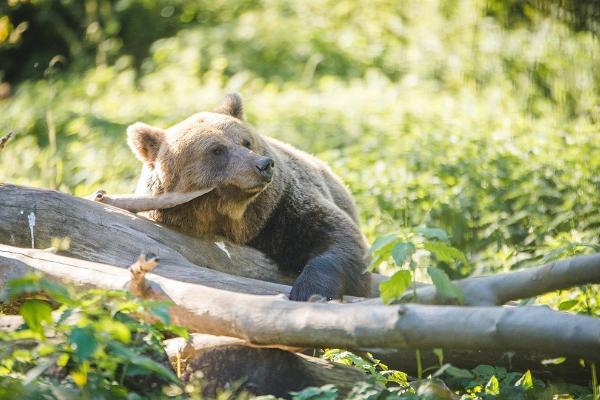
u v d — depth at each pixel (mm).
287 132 21375
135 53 32188
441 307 6355
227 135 11555
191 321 7621
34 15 31969
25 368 7348
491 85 25953
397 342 6434
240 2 33906
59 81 27656
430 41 28703
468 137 19000
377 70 28016
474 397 8469
